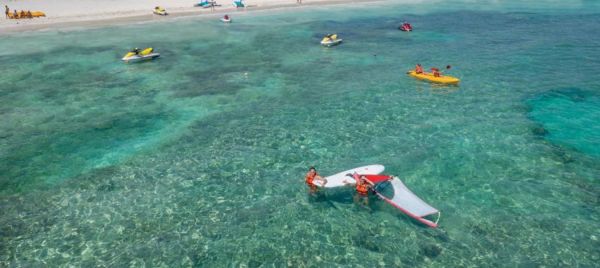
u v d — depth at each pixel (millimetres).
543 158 18750
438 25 52312
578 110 23781
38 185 17281
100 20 53375
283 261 13016
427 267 12656
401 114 23969
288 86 29453
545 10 64188
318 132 21984
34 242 13875
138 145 20875
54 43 41812
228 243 13844
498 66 32844
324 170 18281
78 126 23047
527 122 22391
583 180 17031
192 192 16781
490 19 56062
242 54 38656
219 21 55688
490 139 20594
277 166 18719
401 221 14781
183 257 13188
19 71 32594
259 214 15336
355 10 66625
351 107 25234
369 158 19172
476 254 13148
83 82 30375
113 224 14773
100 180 17672
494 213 15086
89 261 12984
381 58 36594
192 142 21172
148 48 38406
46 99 26922
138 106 26000
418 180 17266
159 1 67125
